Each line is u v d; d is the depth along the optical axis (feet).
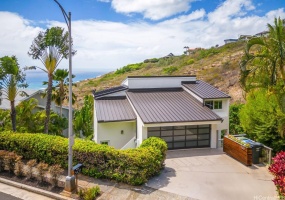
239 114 73.46
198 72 159.02
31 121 71.20
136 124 63.00
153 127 60.54
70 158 37.96
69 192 37.58
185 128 62.64
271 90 45.42
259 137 59.82
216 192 38.40
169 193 37.91
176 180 42.73
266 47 46.06
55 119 83.35
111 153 41.91
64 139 49.03
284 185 30.96
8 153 46.39
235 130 81.35
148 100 70.23
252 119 63.31
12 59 62.80
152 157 42.14
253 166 49.52
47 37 61.82
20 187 40.91
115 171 41.81
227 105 69.97
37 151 48.75
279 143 57.57
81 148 44.42
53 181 40.27
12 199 37.22
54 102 94.99
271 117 58.70
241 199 36.22
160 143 47.52
